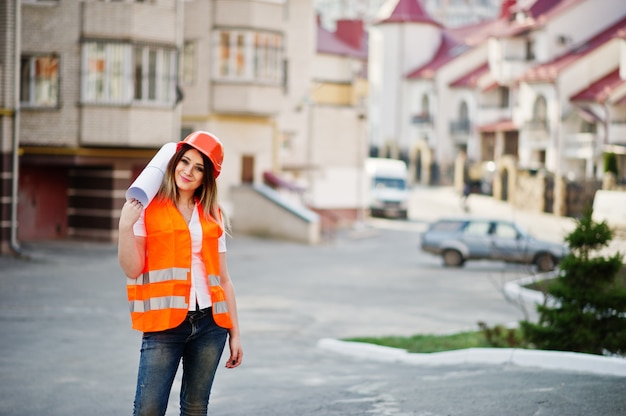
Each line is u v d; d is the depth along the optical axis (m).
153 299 4.93
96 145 32.59
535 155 69.75
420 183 83.56
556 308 11.63
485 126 78.00
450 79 85.75
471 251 33.00
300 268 31.12
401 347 13.83
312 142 50.94
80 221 34.72
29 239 33.94
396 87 91.94
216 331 5.11
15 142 28.20
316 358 13.30
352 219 52.88
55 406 9.15
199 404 5.16
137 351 13.56
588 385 8.85
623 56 61.47
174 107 33.44
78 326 16.42
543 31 70.62
